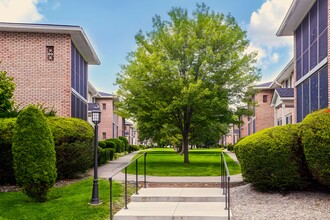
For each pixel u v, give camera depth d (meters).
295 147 9.22
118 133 49.38
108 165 19.31
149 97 18.84
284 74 27.34
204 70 18.59
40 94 17.05
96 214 8.32
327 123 8.31
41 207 8.91
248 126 40.62
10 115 13.04
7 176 12.15
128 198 9.90
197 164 20.08
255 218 7.82
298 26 17.31
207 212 8.19
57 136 12.59
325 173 8.30
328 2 12.32
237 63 18.73
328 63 12.40
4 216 8.16
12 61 17.02
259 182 9.62
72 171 13.42
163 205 9.01
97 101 40.31
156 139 36.19
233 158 26.09
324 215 7.73
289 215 7.88
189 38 19.03
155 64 18.39
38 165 9.34
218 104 18.25
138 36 19.81
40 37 17.22
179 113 20.02
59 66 17.19
